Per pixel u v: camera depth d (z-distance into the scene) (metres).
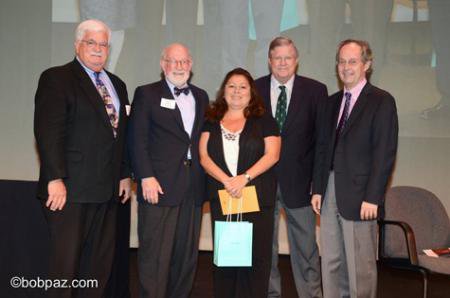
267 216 3.15
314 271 3.55
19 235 3.04
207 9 5.38
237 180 3.05
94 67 2.97
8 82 5.57
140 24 5.43
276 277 3.60
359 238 3.14
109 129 2.96
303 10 5.31
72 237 2.84
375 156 3.08
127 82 5.47
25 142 5.57
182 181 3.19
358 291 3.14
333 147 3.25
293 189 3.45
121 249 3.39
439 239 3.71
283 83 3.54
